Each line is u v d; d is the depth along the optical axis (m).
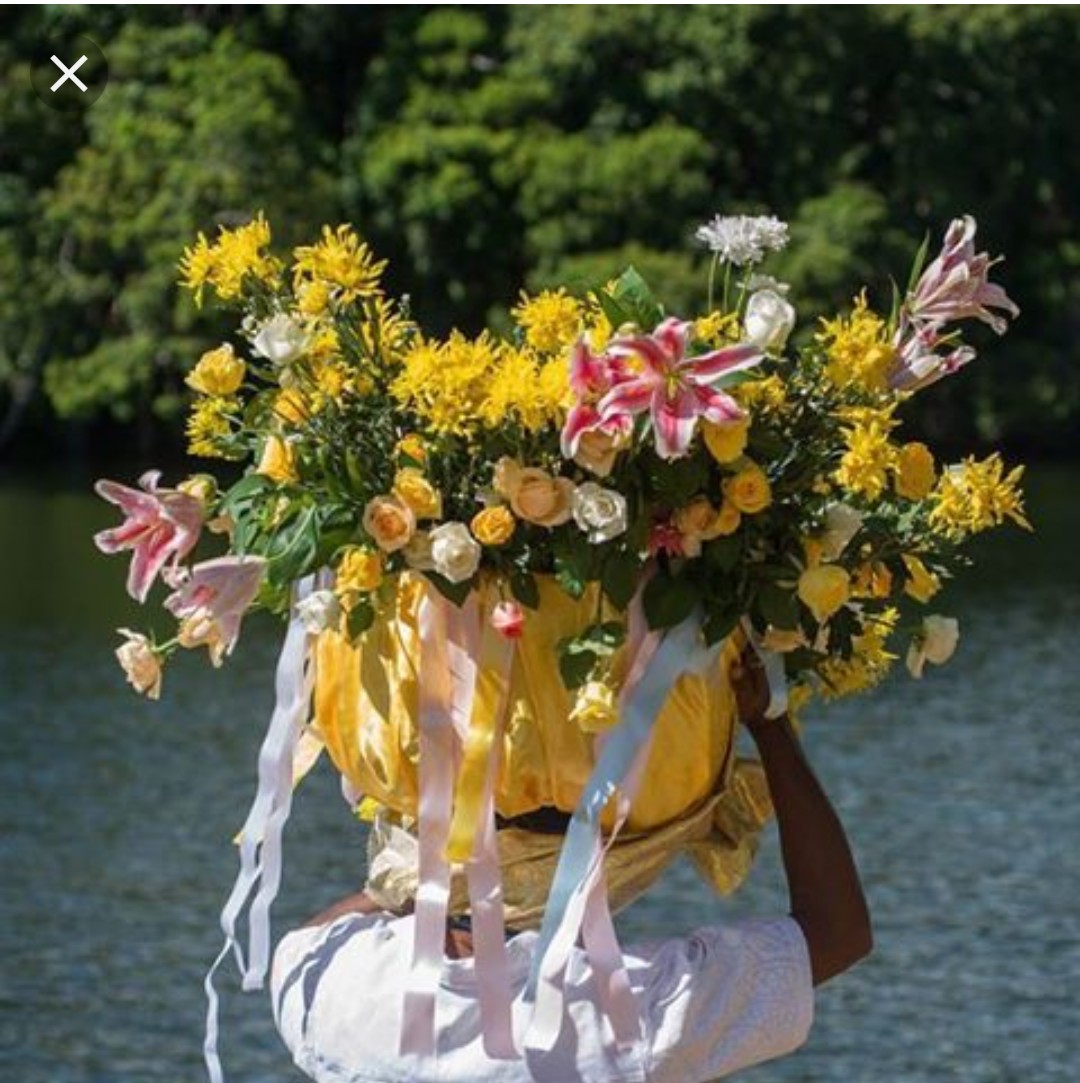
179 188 45.75
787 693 3.20
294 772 3.42
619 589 3.05
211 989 3.28
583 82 48.69
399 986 3.12
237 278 3.27
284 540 3.13
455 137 47.00
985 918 14.01
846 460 3.06
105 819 17.28
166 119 47.06
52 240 47.03
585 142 47.00
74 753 19.95
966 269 3.20
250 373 3.31
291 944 3.24
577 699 3.02
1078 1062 11.27
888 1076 11.05
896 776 18.67
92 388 45.84
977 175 49.44
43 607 29.47
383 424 3.14
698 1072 3.06
